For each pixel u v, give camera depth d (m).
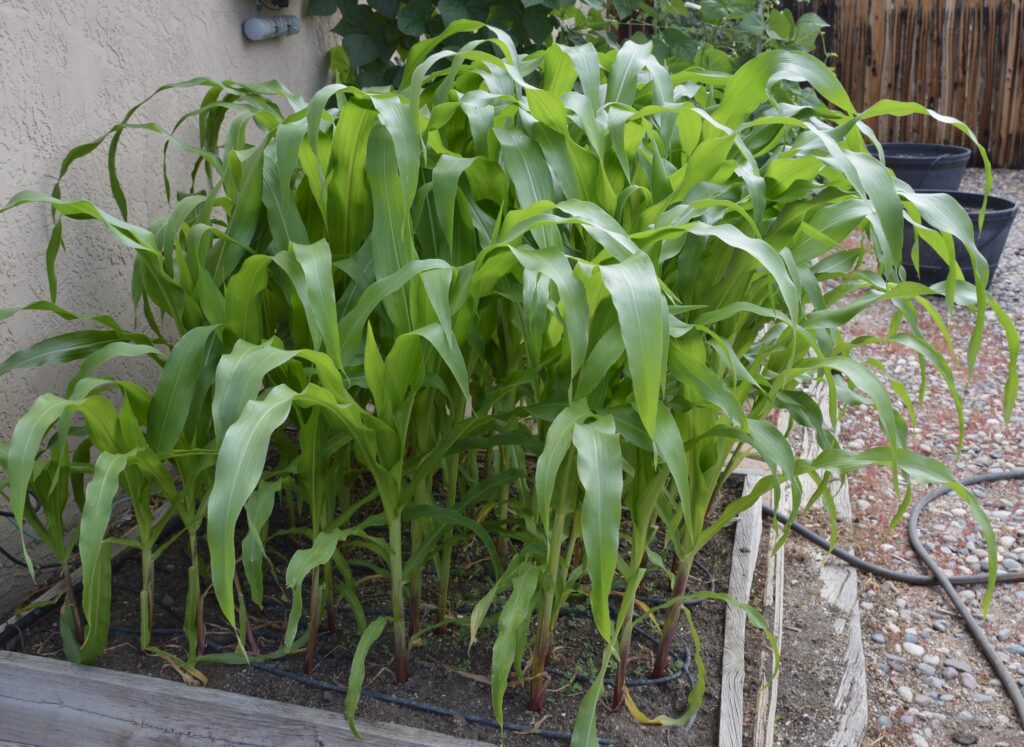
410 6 2.34
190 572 1.33
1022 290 3.87
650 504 1.23
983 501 2.42
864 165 1.15
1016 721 1.66
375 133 1.19
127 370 1.81
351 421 1.11
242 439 0.96
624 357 1.16
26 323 1.53
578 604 1.60
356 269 1.29
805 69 1.27
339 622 1.51
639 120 1.34
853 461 1.17
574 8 2.74
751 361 1.49
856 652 1.69
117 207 1.73
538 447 1.27
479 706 1.33
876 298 1.29
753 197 1.17
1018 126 6.13
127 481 1.26
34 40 1.49
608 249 1.03
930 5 6.01
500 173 1.29
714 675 1.46
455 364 1.06
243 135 1.42
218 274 1.30
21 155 1.49
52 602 1.44
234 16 2.08
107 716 1.29
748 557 1.77
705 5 3.23
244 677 1.37
